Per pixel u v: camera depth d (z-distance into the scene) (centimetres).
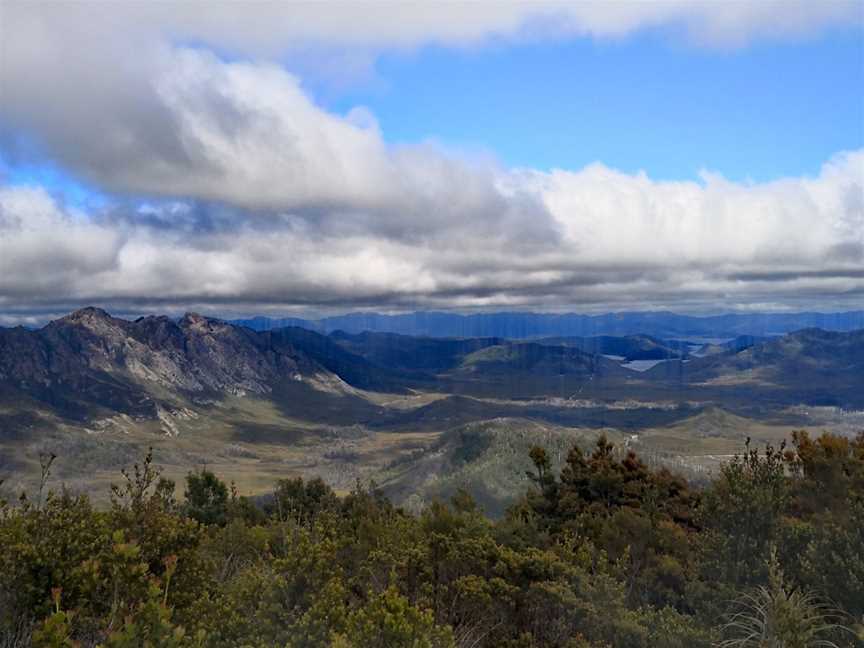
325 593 673
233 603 684
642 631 784
